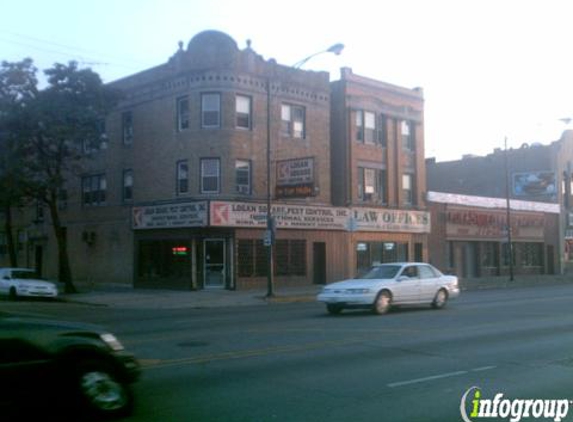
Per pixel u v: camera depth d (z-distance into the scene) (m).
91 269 38.72
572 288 36.94
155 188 34.19
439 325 16.45
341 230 36.28
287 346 12.90
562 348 12.59
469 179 59.94
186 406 8.10
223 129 31.84
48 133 29.23
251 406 8.09
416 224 40.75
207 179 31.95
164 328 16.41
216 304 26.17
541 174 54.72
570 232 55.56
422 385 9.27
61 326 7.61
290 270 33.94
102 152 38.19
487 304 23.55
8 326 7.14
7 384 6.88
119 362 7.81
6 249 48.47
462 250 45.50
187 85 32.41
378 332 15.02
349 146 37.22
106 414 7.52
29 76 30.03
